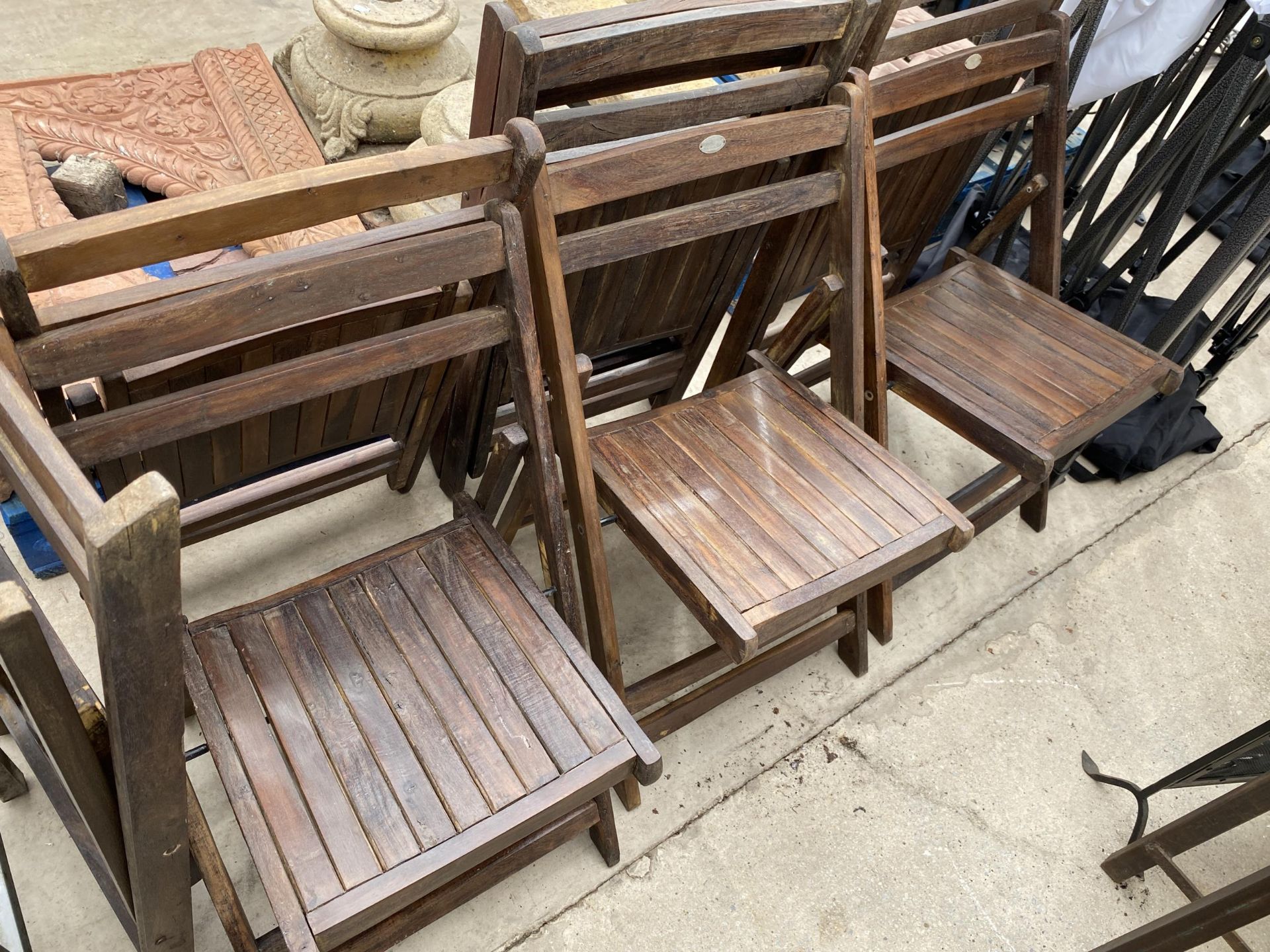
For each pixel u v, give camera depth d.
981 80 1.92
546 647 1.41
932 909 1.75
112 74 2.87
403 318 1.54
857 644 2.03
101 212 2.45
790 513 1.64
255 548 2.10
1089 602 2.32
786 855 1.79
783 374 1.94
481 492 1.65
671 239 1.55
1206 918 1.46
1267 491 2.68
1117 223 2.59
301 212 1.16
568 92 1.37
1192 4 2.17
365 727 1.29
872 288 1.84
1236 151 2.33
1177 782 1.79
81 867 1.61
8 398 0.88
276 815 1.19
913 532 1.64
